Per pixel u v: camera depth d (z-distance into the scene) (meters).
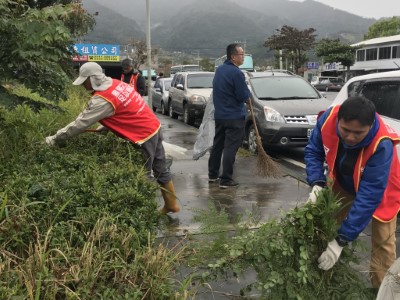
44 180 3.32
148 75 15.96
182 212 5.02
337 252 2.52
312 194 2.67
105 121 4.40
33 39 4.04
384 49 57.81
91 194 3.14
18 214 2.80
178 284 2.89
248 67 29.72
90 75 4.24
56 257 2.54
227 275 3.12
